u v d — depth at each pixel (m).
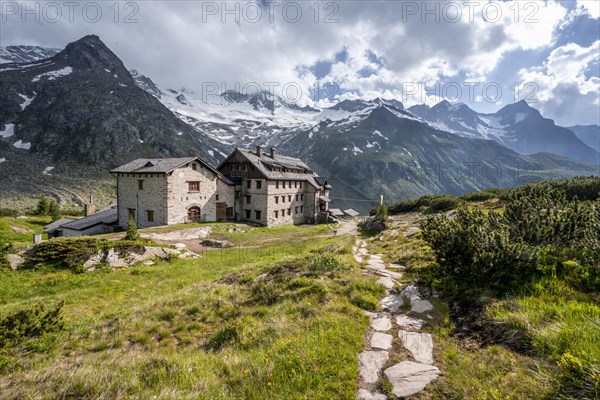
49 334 9.19
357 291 9.98
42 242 21.86
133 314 11.58
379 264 14.27
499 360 5.42
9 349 7.99
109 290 16.91
